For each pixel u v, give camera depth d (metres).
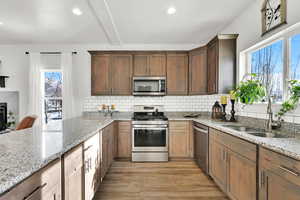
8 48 4.52
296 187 1.15
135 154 3.76
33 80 4.41
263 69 2.65
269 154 1.42
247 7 2.77
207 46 3.63
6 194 0.77
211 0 2.56
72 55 4.47
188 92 4.07
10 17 3.06
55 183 1.20
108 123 2.90
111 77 4.11
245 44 2.85
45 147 1.31
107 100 4.43
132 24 3.32
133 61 4.11
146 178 2.92
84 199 1.78
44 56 4.46
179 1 2.57
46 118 4.59
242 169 1.85
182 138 3.80
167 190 2.54
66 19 3.14
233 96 2.81
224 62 3.12
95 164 2.19
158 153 3.77
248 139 1.70
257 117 2.57
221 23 3.31
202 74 3.75
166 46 4.46
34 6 2.70
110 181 2.81
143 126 3.77
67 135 1.78
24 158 1.06
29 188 0.92
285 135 1.88
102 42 4.36
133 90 4.06
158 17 3.04
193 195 2.41
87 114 4.44
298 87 1.73
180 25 3.38
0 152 1.18
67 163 1.38
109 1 2.54
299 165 1.12
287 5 2.01
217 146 2.54
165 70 4.11
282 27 2.08
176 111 4.39
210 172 2.82
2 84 4.45
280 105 2.15
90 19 3.14
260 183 1.54
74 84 4.48
